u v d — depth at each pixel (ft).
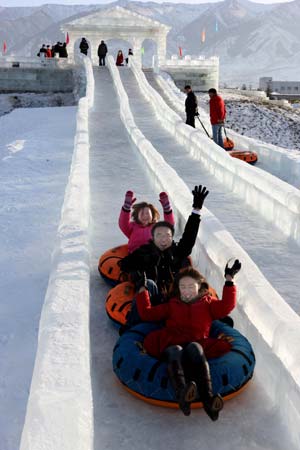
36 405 12.06
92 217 33.53
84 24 159.22
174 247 20.29
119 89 96.78
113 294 19.81
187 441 13.75
